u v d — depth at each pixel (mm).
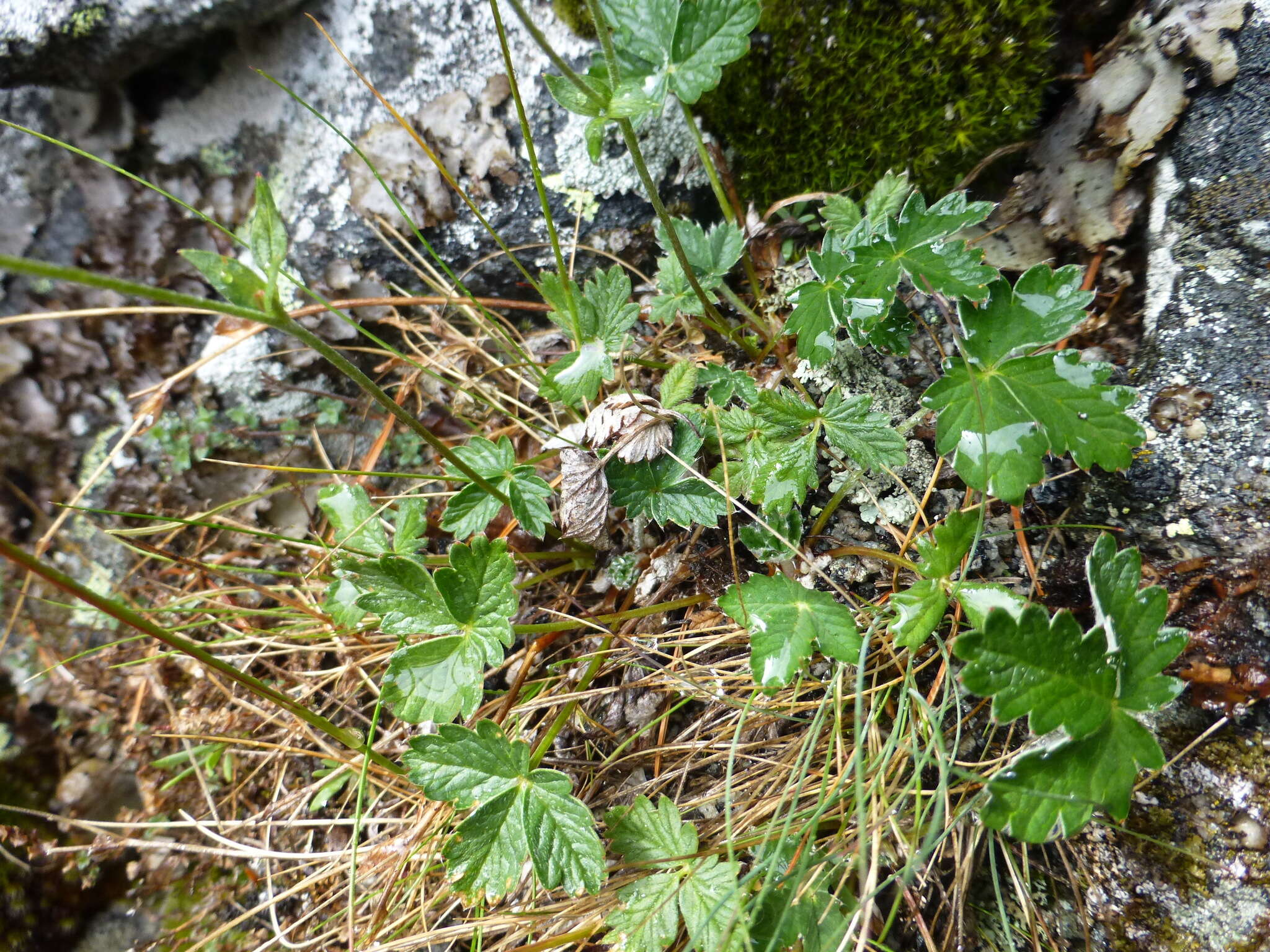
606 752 192
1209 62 163
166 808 216
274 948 202
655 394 204
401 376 238
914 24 181
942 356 186
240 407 232
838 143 198
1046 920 168
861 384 189
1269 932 150
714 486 175
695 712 193
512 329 229
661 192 215
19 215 218
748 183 211
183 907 211
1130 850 161
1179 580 164
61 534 228
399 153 214
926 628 151
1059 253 185
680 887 157
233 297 128
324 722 166
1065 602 174
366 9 209
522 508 181
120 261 225
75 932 211
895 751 170
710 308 191
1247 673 156
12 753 220
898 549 183
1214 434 162
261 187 126
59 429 227
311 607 217
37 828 215
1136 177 174
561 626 186
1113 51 175
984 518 178
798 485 170
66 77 208
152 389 221
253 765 217
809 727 177
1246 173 162
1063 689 134
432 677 164
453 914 182
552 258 224
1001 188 193
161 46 208
